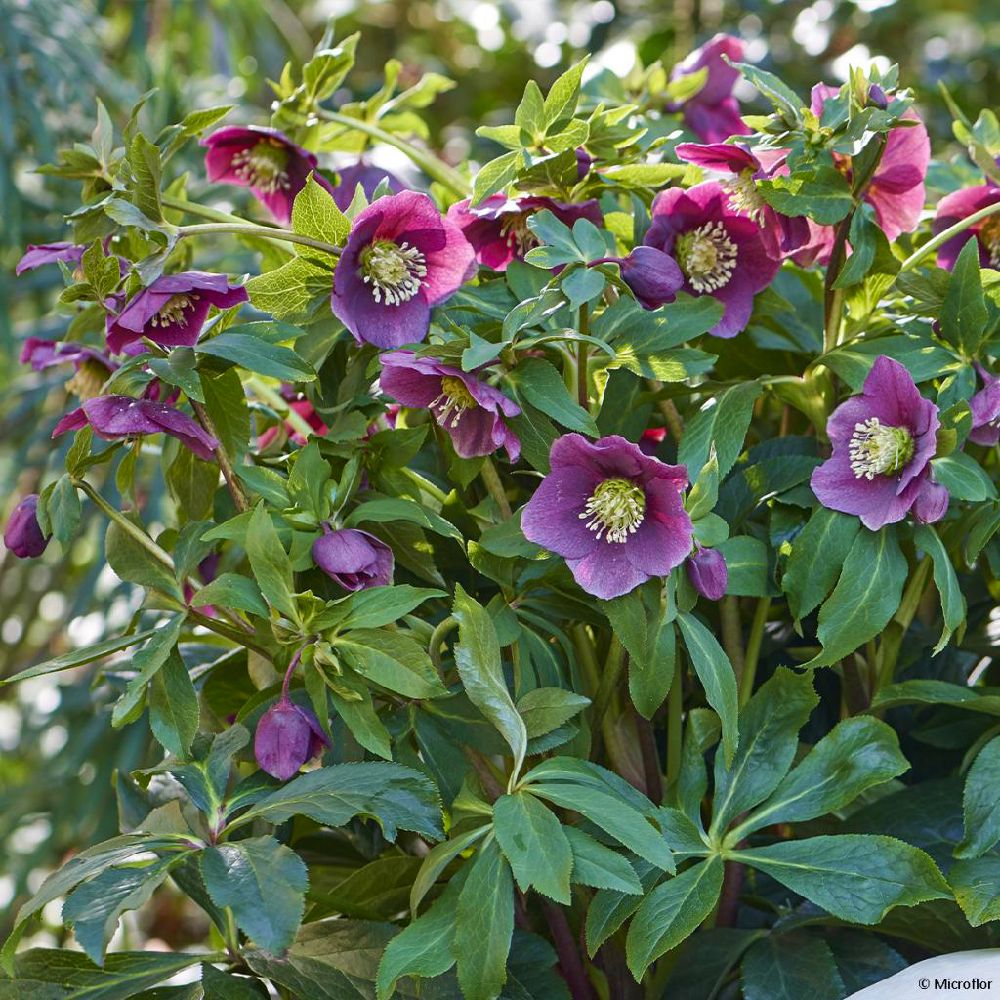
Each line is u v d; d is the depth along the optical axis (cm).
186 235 110
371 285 110
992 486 110
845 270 112
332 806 104
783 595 118
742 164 113
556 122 112
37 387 233
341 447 112
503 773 114
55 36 246
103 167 114
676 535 106
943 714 119
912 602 116
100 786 203
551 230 109
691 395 119
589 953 106
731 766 110
